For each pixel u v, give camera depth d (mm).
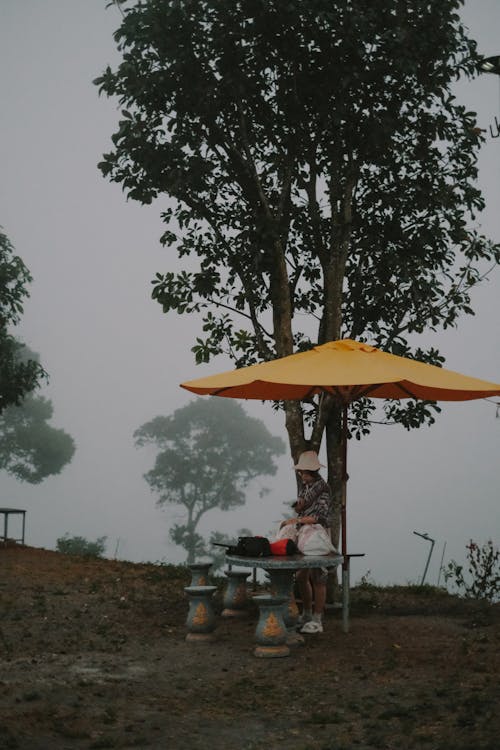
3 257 22766
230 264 11406
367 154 11367
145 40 10922
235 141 11867
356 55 10961
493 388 8352
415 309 11445
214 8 10789
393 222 11594
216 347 11898
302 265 12273
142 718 6102
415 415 12062
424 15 10844
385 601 11688
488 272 11594
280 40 11031
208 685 7129
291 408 11125
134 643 8828
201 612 8867
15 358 23797
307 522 9109
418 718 5996
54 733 5633
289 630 8891
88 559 16141
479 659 7793
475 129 11234
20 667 7551
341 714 6230
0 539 18969
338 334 11297
